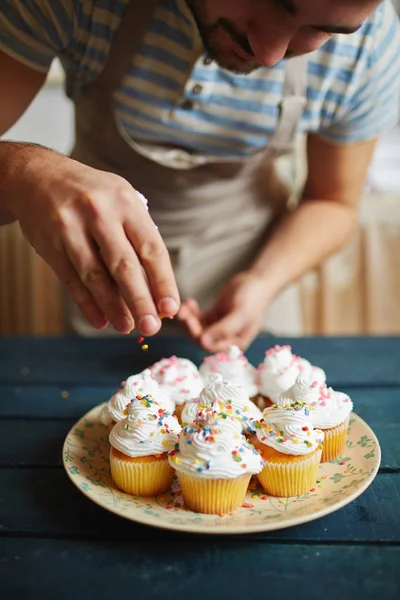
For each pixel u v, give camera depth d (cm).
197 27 77
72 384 94
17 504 68
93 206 61
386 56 90
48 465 74
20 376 97
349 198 107
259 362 101
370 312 162
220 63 77
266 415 71
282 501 67
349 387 93
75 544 62
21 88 87
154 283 64
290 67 87
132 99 91
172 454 67
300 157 155
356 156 101
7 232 153
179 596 57
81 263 62
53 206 62
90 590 58
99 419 79
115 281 63
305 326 164
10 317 157
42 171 65
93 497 64
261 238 116
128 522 65
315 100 91
